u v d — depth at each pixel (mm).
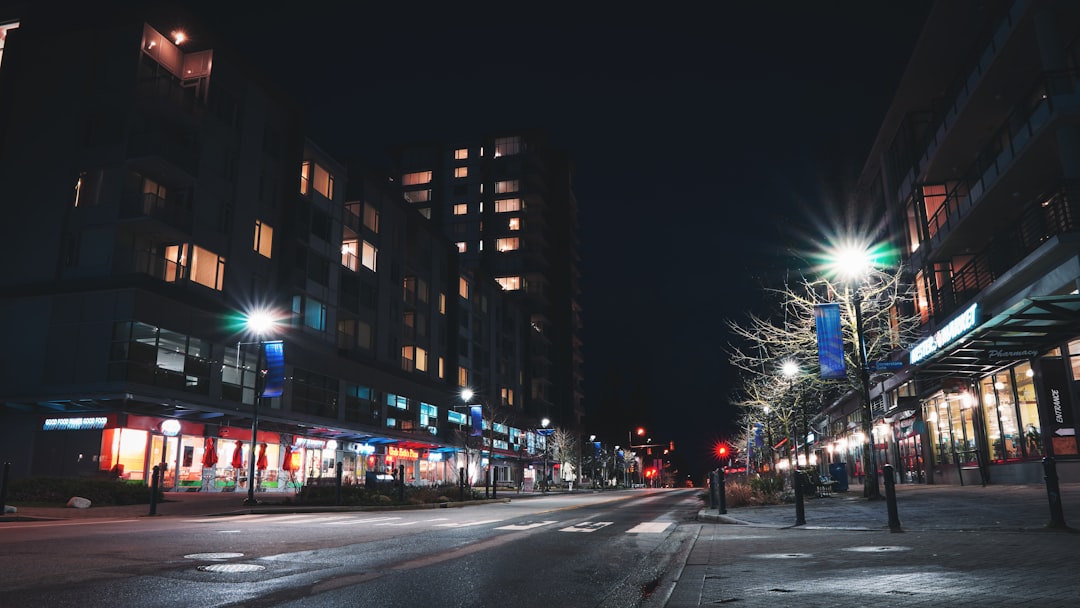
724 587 6555
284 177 44156
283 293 42656
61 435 31016
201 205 36812
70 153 34656
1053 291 21531
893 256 39969
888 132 40000
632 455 115375
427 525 15367
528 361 95312
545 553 10141
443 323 68938
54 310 32562
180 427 33250
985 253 30297
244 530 13336
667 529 14844
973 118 29359
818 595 5957
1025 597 5492
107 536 11500
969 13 29578
